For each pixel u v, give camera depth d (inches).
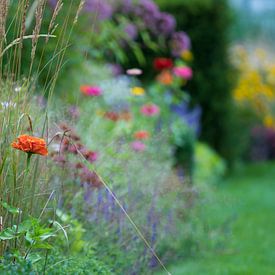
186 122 412.8
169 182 253.6
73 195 201.2
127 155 236.4
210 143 537.0
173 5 523.2
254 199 428.1
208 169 464.8
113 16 382.3
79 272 158.4
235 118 557.0
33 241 152.6
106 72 343.9
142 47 452.8
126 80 350.9
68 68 299.4
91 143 234.1
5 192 157.5
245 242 307.9
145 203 227.1
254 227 341.1
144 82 470.6
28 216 159.8
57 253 167.8
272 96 642.2
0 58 159.8
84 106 263.3
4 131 158.9
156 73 472.7
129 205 219.1
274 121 653.3
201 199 280.7
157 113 331.3
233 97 566.9
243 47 682.8
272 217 369.1
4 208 157.8
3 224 157.0
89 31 306.5
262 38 830.5
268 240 313.0
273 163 615.5
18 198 158.4
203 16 523.8
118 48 368.5
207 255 277.9
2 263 149.3
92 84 321.4
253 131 629.0
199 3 521.3
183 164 406.3
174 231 253.8
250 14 892.0
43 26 261.6
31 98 176.7
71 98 275.6
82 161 196.9
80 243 190.2
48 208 176.1
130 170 234.8
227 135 542.6
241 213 378.3
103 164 223.9
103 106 316.5
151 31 430.9
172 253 256.7
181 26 523.2
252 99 622.8
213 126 535.8
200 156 465.4
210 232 285.7
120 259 201.6
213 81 526.9
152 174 249.9
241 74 616.1
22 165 166.7
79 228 194.1
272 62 687.7
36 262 159.2
